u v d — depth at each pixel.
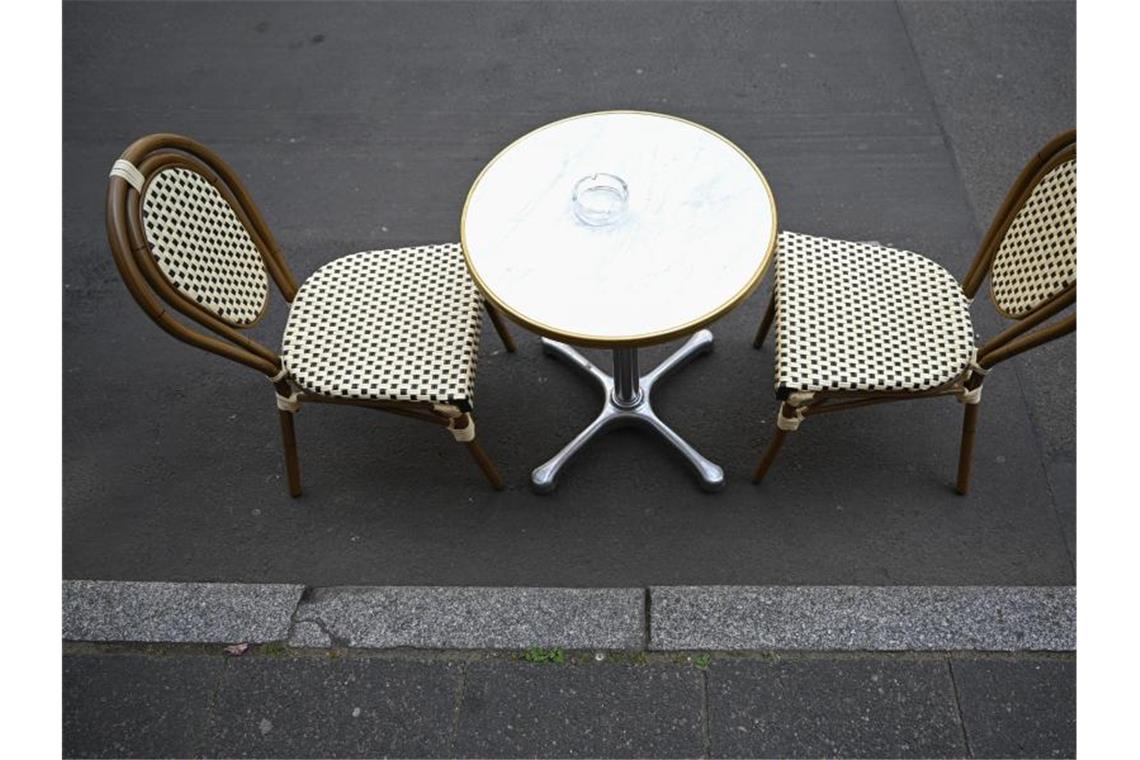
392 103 3.82
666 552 2.56
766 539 2.57
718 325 3.06
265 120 3.79
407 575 2.55
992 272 2.32
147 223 1.99
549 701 2.32
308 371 2.30
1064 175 2.07
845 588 2.45
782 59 3.87
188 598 2.52
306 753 2.28
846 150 3.51
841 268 2.42
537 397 2.91
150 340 3.12
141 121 3.82
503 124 3.70
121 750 2.29
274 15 4.24
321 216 3.42
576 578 2.52
